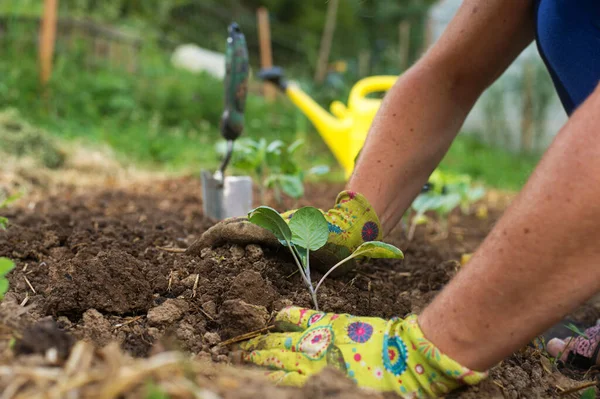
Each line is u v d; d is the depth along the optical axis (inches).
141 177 81.9
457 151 150.9
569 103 29.2
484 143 188.5
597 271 20.4
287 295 29.1
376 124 31.4
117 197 61.4
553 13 27.9
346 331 24.1
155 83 139.0
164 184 73.7
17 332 21.0
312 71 209.2
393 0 243.3
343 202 30.2
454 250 47.7
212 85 146.7
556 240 20.4
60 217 43.4
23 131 79.3
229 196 43.4
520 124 192.4
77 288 26.6
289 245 28.0
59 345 20.1
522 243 20.7
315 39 228.2
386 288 32.5
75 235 36.5
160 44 170.4
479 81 31.0
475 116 197.3
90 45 136.6
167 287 29.2
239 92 41.3
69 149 85.0
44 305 26.6
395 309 30.3
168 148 106.8
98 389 18.1
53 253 34.1
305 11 244.4
